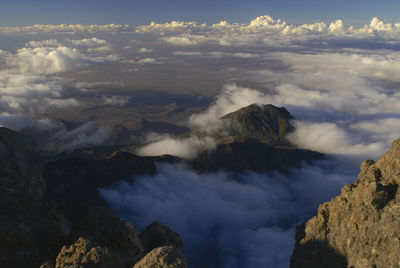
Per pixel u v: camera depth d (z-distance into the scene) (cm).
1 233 2253
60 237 2602
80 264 2236
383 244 2839
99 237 2667
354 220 3291
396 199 3019
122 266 2430
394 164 3375
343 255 3256
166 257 2256
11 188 2683
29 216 2538
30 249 2297
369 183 3397
